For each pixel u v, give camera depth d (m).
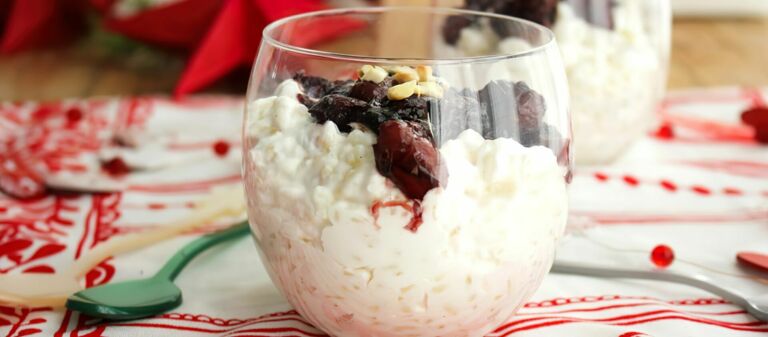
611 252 0.51
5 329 0.45
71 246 0.51
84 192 0.58
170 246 0.52
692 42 1.12
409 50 0.50
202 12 0.95
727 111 0.76
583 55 0.57
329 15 0.47
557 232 0.42
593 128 0.58
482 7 0.57
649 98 0.59
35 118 0.75
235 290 0.48
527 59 0.41
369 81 0.40
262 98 0.43
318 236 0.40
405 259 0.40
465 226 0.40
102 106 0.79
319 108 0.40
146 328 0.45
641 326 0.45
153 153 0.65
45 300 0.46
